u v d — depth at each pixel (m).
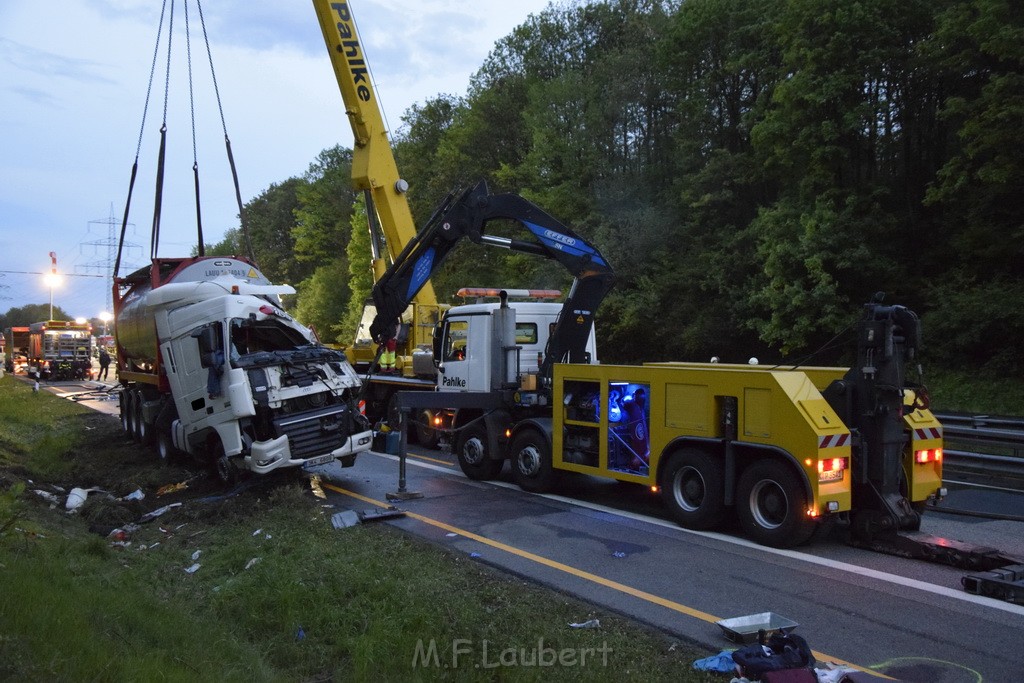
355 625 5.65
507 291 12.74
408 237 18.44
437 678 4.77
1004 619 5.88
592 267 12.33
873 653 5.26
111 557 7.27
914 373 22.50
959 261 24.08
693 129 33.06
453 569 7.00
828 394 8.13
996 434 11.59
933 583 6.75
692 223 30.14
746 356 28.89
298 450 10.62
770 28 27.80
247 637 5.56
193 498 10.71
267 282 14.78
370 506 9.94
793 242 24.45
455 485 11.44
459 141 42.22
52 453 14.27
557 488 10.88
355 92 17.77
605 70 36.38
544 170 36.06
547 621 5.72
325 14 17.48
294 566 6.83
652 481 9.09
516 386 11.66
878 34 23.33
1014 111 18.64
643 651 5.25
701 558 7.51
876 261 23.28
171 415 12.94
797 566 7.25
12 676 3.59
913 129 26.50
